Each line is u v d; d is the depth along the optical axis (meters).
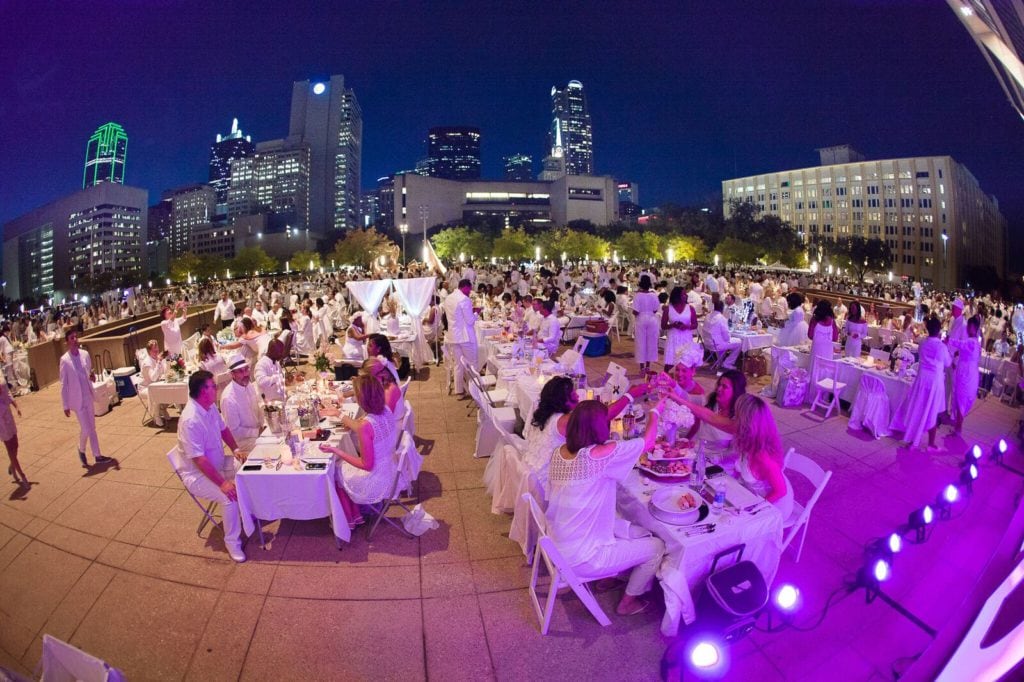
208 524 5.30
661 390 4.91
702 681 3.28
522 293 21.56
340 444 5.26
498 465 5.35
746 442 4.28
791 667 3.45
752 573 3.55
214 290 44.06
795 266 73.31
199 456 4.61
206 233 181.12
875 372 7.65
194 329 16.91
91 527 5.27
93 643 3.76
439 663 3.52
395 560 4.64
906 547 4.76
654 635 3.74
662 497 3.99
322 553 4.76
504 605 4.06
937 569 4.45
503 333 10.56
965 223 97.94
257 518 4.75
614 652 3.59
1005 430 7.55
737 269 61.41
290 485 4.66
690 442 4.75
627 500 4.23
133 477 6.40
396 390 5.69
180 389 7.88
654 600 4.05
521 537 4.59
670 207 80.25
